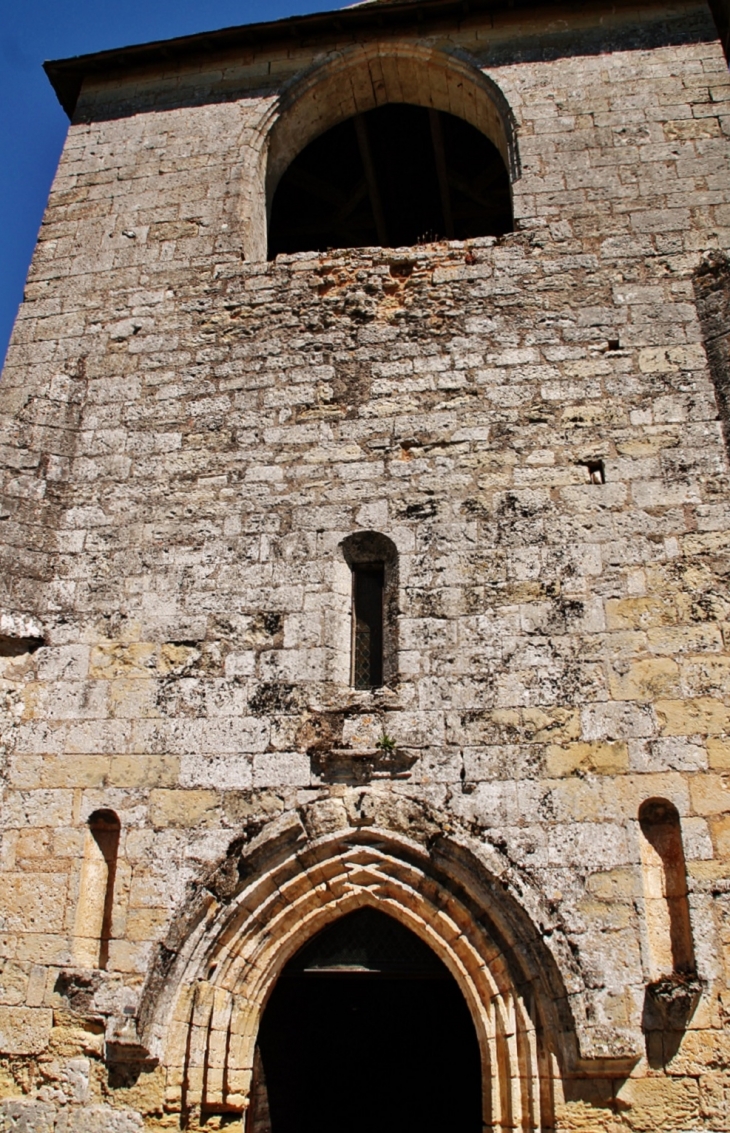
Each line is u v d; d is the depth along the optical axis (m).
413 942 7.93
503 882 7.29
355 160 14.79
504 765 7.71
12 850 8.04
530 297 9.84
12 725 8.51
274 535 9.01
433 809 7.64
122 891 7.74
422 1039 11.39
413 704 8.03
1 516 9.16
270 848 7.72
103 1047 7.30
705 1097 6.61
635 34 11.62
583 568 8.38
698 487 8.60
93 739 8.36
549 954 7.02
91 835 8.08
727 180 10.31
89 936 7.75
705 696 7.73
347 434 9.39
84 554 9.22
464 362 9.58
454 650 8.20
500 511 8.75
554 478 8.83
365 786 7.84
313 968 7.92
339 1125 11.14
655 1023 6.81
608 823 7.40
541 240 10.20
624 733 7.68
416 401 9.45
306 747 8.02
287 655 8.43
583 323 9.60
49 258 11.27
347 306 10.16
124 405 10.02
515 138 10.98
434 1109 11.07
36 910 7.81
